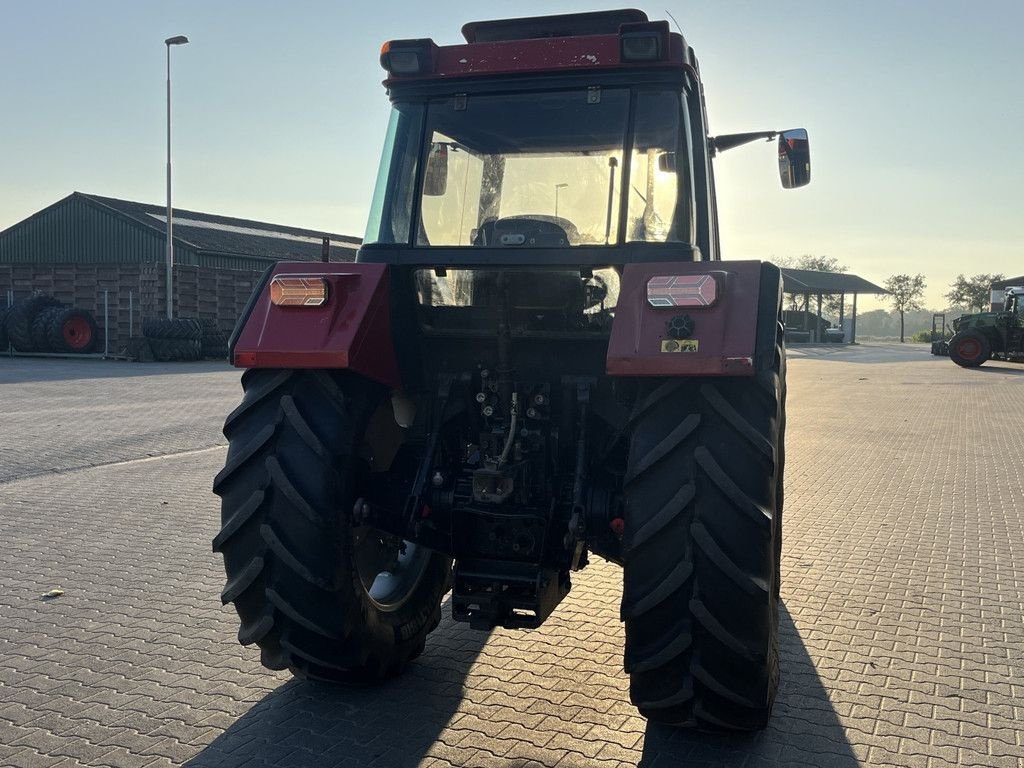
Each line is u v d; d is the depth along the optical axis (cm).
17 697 386
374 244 391
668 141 367
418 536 361
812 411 1525
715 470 306
